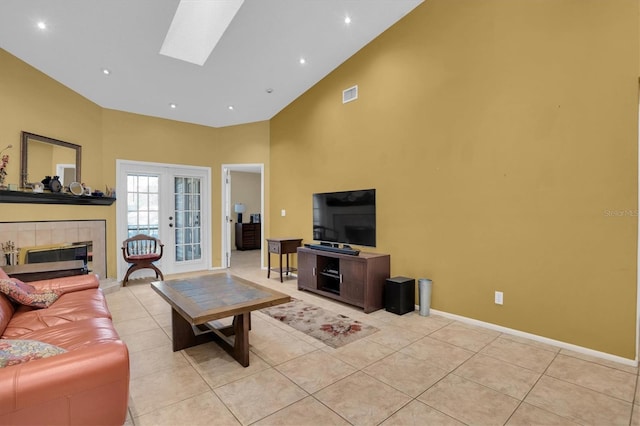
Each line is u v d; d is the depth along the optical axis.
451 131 3.26
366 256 3.66
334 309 3.65
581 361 2.36
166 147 5.65
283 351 2.54
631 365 2.28
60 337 1.86
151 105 5.14
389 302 3.52
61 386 1.17
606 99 2.37
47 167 3.99
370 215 3.86
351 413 1.77
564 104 2.55
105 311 2.42
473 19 3.09
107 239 4.95
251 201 10.00
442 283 3.37
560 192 2.58
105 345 1.34
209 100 5.19
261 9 3.35
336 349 2.58
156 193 5.59
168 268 5.73
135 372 2.21
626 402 1.87
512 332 2.86
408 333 2.91
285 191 5.66
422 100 3.52
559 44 2.58
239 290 2.67
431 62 3.43
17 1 2.80
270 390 2.00
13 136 3.55
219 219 6.26
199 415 1.75
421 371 2.23
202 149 6.06
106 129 5.04
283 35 3.80
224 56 4.08
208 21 3.94
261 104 5.50
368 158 4.13
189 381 2.10
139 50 3.72
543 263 2.67
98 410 1.25
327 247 4.32
